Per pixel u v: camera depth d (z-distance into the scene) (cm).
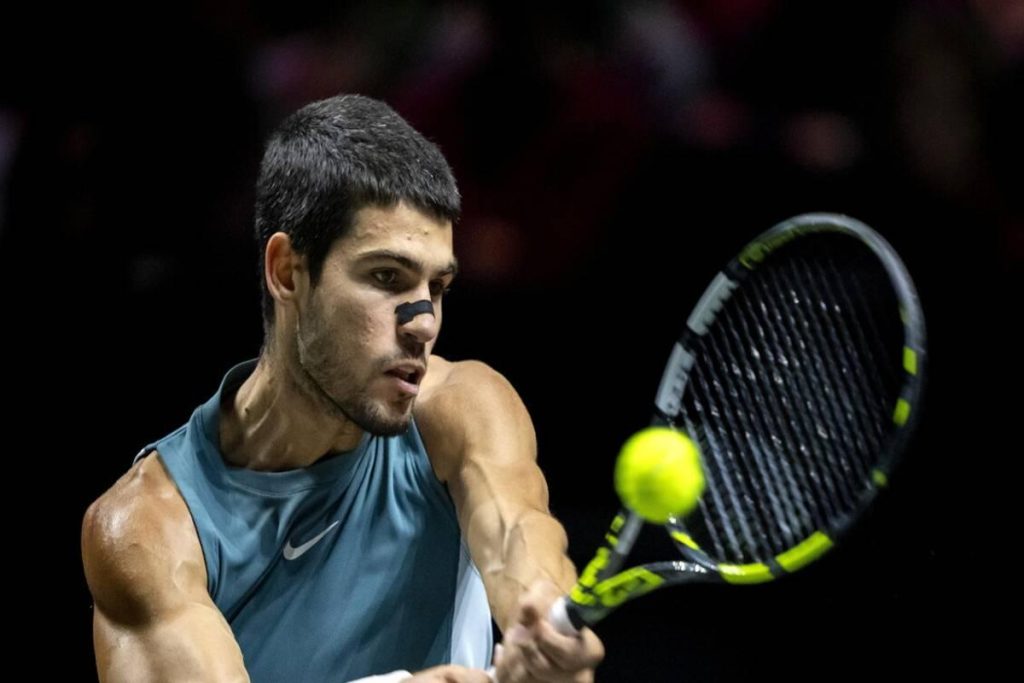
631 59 2120
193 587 1030
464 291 2036
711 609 1834
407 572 1091
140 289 1936
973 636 1770
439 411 1109
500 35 2092
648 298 2034
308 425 1041
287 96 2177
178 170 1988
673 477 893
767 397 1184
